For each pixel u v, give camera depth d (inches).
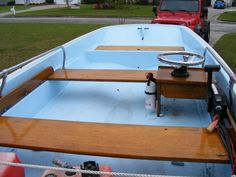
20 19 875.4
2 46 400.2
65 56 136.4
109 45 197.2
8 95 87.1
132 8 1195.9
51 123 77.6
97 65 164.7
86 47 181.0
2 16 979.9
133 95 121.5
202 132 70.6
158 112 98.3
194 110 104.0
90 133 71.7
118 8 1176.2
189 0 357.7
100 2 1254.3
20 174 58.1
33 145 66.6
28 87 99.3
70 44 150.6
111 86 131.5
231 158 57.4
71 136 70.4
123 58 167.5
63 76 114.4
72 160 77.1
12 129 74.2
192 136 68.7
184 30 209.8
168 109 104.7
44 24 702.5
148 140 67.6
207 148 63.5
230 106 79.6
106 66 163.5
